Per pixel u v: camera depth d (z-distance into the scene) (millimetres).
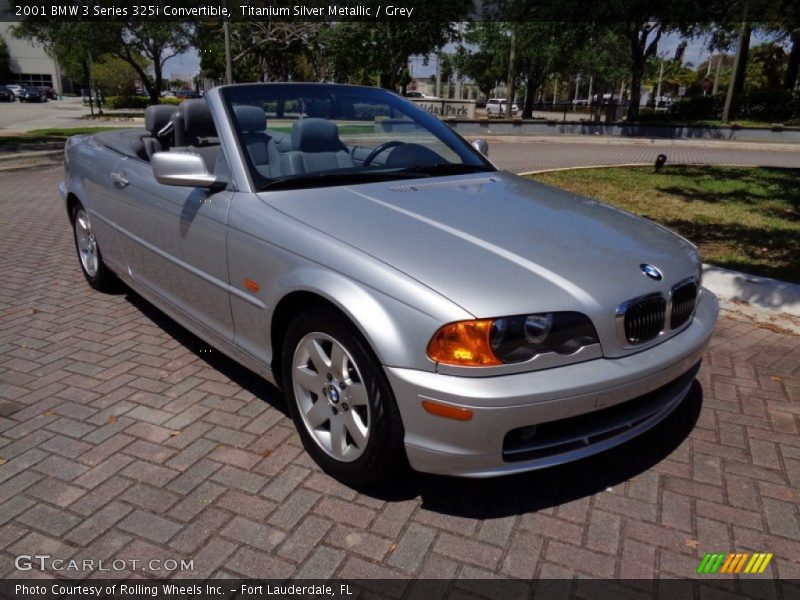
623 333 2582
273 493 2785
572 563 2432
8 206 9055
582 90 72625
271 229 2959
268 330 3029
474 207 3158
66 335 4422
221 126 3459
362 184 3381
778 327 4766
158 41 27109
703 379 3955
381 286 2490
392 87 26141
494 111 48000
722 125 25000
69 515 2627
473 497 2793
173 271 3771
